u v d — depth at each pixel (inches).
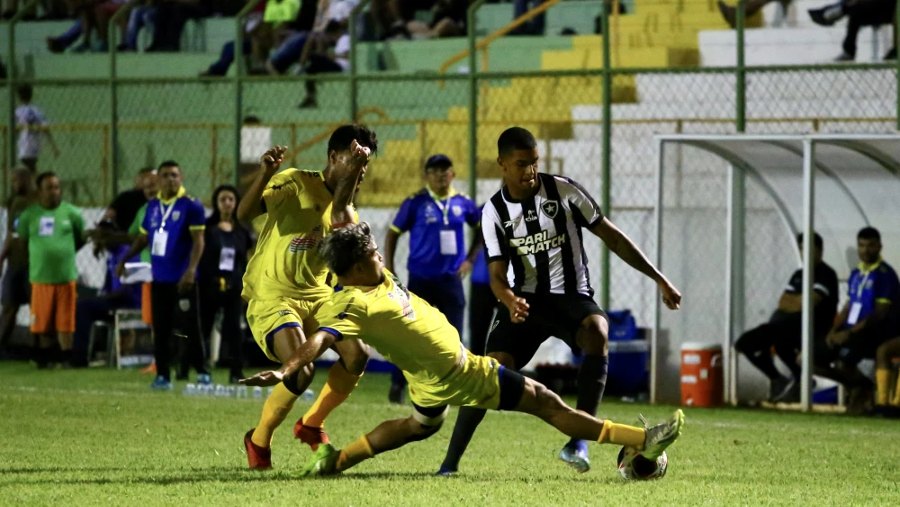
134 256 1325.0
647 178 1507.1
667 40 1670.8
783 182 1195.3
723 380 1137.4
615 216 1364.4
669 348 1164.5
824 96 1541.6
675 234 1186.6
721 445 808.3
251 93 1800.0
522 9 1753.2
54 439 774.5
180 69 1872.5
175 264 1144.2
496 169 1619.1
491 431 860.6
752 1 1617.9
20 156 1700.3
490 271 645.9
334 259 555.2
